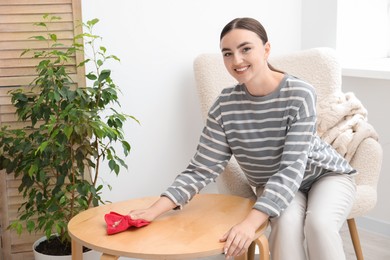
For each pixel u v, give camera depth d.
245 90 1.84
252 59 1.75
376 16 2.90
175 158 2.58
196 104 2.58
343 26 2.79
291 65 2.34
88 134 2.00
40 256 2.17
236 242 1.58
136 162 2.51
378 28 2.92
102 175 2.45
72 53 2.28
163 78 2.50
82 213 1.83
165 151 2.56
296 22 2.78
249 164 1.91
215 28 2.58
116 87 2.41
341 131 2.18
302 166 1.75
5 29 2.21
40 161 2.09
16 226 2.13
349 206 1.87
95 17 2.35
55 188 2.14
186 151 2.60
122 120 2.16
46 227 2.11
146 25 2.44
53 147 2.08
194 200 1.93
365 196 2.04
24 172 2.14
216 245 1.56
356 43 2.86
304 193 1.97
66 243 2.24
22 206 2.30
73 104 2.05
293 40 2.79
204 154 1.90
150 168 2.54
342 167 1.94
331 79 2.28
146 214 1.73
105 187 2.46
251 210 1.73
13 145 2.12
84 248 2.22
